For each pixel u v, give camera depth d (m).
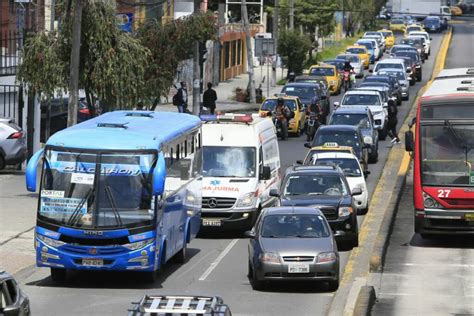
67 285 40.78
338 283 41.12
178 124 46.25
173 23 73.88
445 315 37.53
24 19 78.62
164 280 42.34
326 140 72.88
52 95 62.84
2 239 49.00
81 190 39.91
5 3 80.25
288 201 50.91
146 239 39.78
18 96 73.06
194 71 91.56
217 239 53.72
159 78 71.94
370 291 38.75
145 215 39.84
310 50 148.88
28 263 44.53
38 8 79.88
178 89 90.88
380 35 175.88
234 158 55.28
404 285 43.09
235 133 55.94
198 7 85.31
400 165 78.50
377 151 81.94
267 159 58.00
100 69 61.69
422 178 51.38
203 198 53.75
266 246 40.72
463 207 50.88
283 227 42.19
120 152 40.03
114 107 63.28
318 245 40.81
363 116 81.25
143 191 39.97
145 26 74.12
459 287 42.72
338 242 50.53
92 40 61.56
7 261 44.66
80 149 40.06
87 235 39.62
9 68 73.12
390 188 68.31
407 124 101.06
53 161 40.25
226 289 40.75
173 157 43.38
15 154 68.56
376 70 123.12
